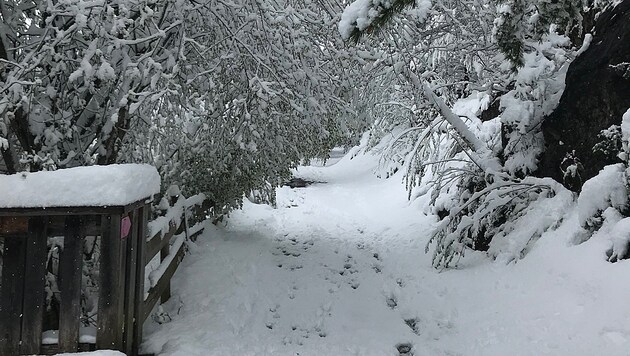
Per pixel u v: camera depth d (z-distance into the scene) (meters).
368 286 6.36
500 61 6.75
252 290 5.88
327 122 6.95
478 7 7.71
